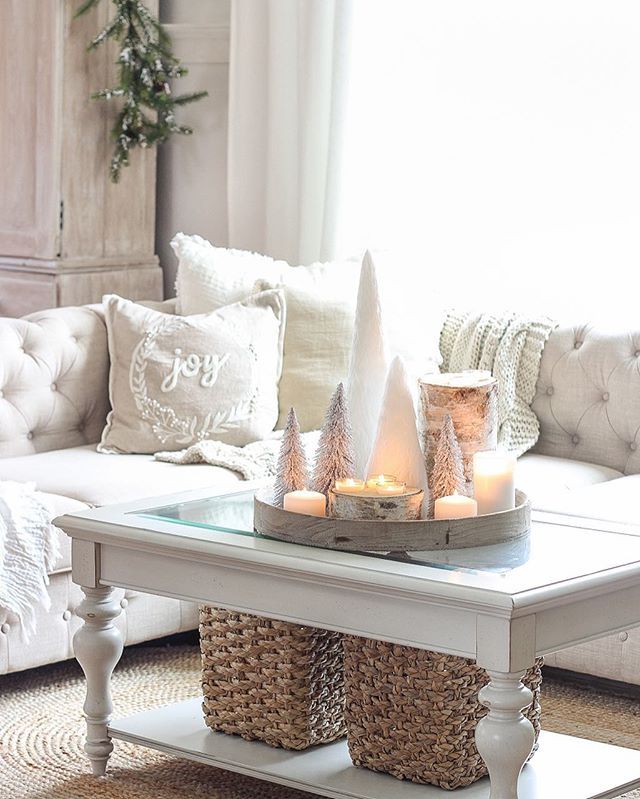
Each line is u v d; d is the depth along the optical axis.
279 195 4.83
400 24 4.55
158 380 3.78
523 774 2.44
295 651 2.56
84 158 4.84
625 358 3.82
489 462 2.42
